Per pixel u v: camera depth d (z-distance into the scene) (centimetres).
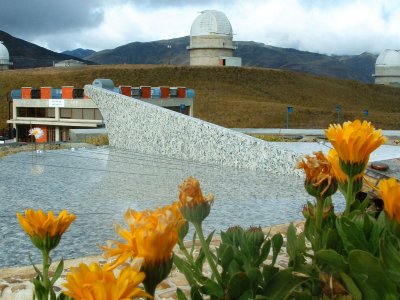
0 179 812
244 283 172
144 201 639
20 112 3294
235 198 661
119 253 120
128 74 6038
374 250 170
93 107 2925
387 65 8331
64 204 622
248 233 196
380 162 495
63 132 3106
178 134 1066
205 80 6188
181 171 895
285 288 182
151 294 119
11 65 8162
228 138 958
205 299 294
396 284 147
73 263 392
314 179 190
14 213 575
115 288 97
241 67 6956
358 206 226
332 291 161
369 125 171
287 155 858
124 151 1188
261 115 4497
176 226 126
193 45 7950
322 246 202
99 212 576
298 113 4566
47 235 168
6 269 376
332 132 172
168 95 2469
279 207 608
